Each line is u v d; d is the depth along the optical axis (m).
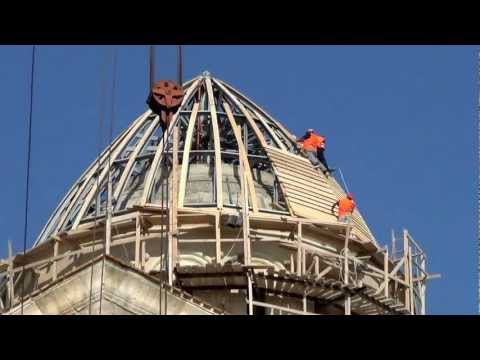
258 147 50.84
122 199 49.03
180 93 36.31
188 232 47.12
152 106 36.22
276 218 47.38
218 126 50.34
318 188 49.94
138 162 50.41
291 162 50.19
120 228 47.22
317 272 46.56
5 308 43.38
